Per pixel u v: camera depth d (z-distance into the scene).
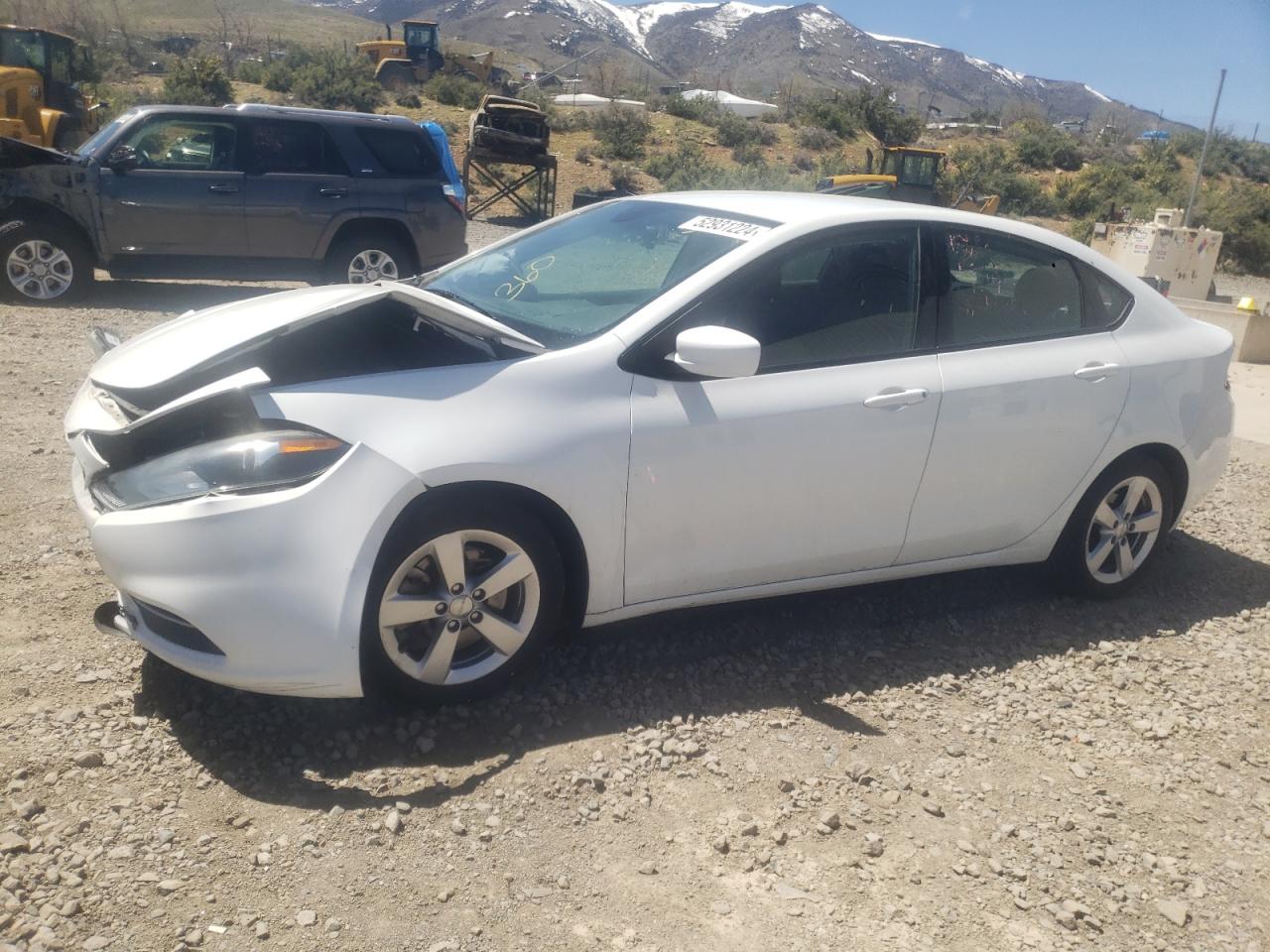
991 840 3.05
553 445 3.30
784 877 2.81
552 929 2.54
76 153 10.45
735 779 3.20
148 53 67.44
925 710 3.73
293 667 3.00
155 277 10.39
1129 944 2.70
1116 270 4.66
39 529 4.48
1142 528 4.76
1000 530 4.32
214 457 3.03
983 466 4.13
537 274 4.20
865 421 3.82
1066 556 4.63
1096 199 42.72
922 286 4.07
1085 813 3.24
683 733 3.40
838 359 3.85
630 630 4.06
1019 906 2.78
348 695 3.09
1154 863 3.02
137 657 3.54
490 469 3.18
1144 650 4.39
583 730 3.36
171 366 3.33
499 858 2.77
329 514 2.98
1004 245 4.30
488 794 3.01
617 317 3.64
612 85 68.06
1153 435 4.56
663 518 3.54
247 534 2.93
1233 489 7.05
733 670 3.85
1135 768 3.51
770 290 3.77
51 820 2.72
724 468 3.60
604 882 2.72
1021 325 4.31
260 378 3.03
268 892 2.56
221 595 2.94
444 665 3.28
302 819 2.83
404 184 10.91
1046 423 4.24
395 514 3.06
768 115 56.06
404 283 4.20
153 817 2.78
